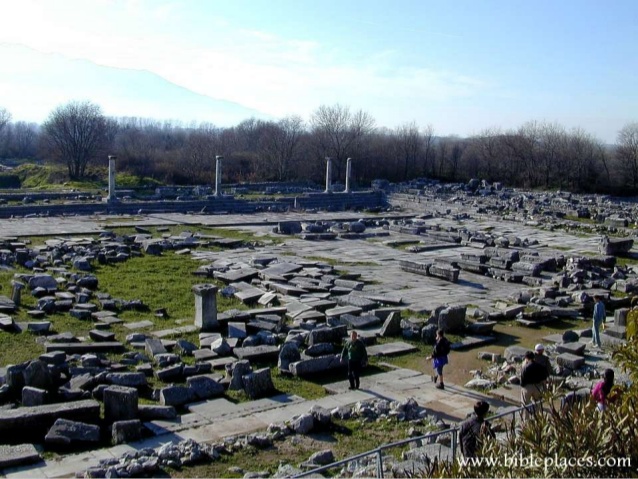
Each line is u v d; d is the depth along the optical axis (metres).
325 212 75.19
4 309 26.94
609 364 22.83
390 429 16.36
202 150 108.31
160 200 72.19
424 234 58.81
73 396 17.47
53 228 53.03
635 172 105.94
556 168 110.88
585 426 9.27
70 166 100.38
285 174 109.12
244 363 19.59
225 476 13.58
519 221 69.50
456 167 119.56
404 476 11.65
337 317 27.75
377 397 19.02
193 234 52.59
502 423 16.17
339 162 110.81
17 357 21.39
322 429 16.28
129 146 124.69
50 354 20.19
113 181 67.19
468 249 51.53
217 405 17.84
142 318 27.41
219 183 75.81
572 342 24.94
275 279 35.41
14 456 13.90
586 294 32.62
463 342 25.55
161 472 13.65
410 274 40.31
